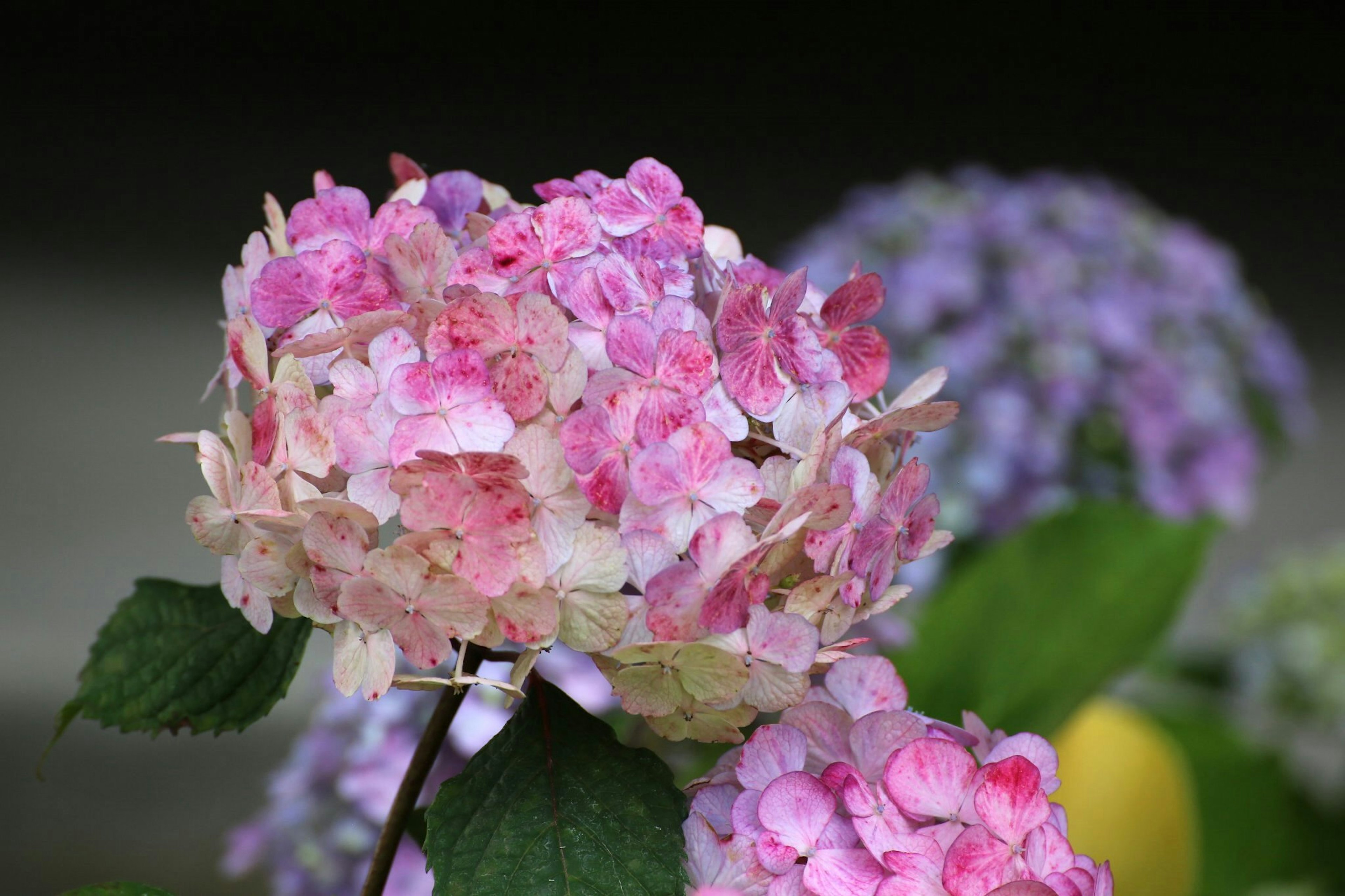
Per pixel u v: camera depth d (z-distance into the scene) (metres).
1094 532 1.31
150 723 1.09
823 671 1.04
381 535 1.06
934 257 1.66
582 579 1.00
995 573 1.31
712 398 1.01
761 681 1.01
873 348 1.06
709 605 1.00
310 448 1.01
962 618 1.30
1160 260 1.75
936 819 1.04
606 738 1.04
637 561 1.00
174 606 1.11
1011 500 1.59
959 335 1.60
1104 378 1.60
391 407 1.00
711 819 1.05
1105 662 1.28
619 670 1.01
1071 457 1.63
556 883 1.02
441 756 1.21
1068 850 1.03
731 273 1.03
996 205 1.76
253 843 1.25
